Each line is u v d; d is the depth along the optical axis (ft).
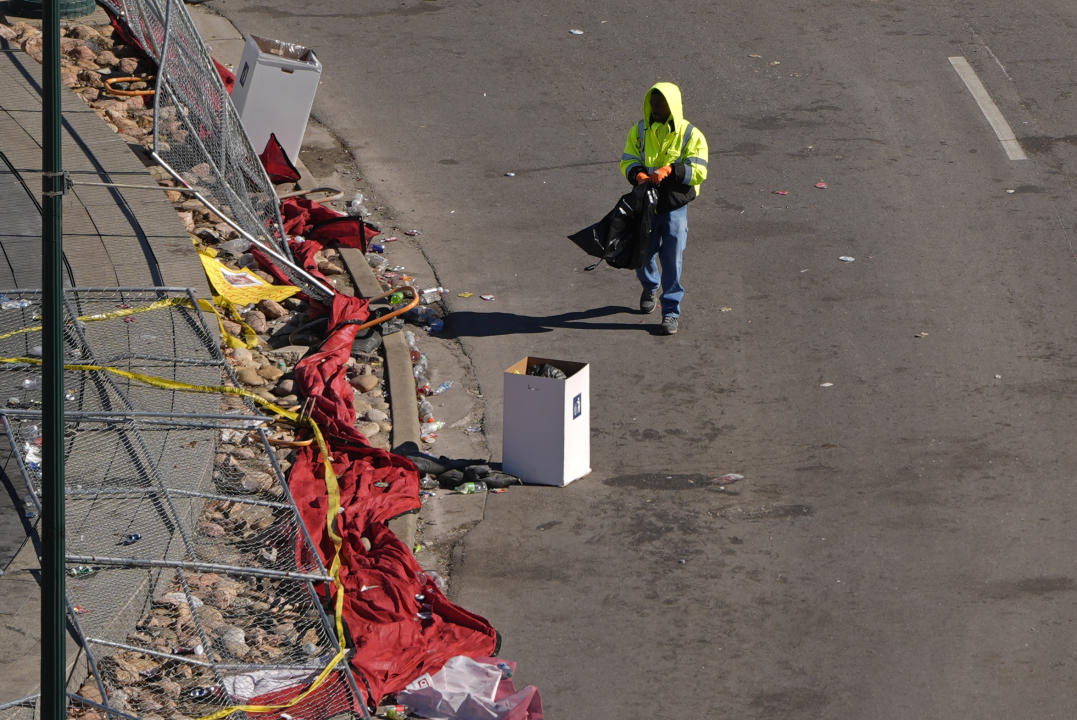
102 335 116.16
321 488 105.19
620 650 92.02
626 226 129.29
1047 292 142.31
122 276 125.59
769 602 96.89
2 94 162.91
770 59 203.51
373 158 173.06
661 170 128.47
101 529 91.86
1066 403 122.21
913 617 94.99
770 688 88.28
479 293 143.54
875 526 105.40
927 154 174.50
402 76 196.34
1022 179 168.04
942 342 132.98
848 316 138.21
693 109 187.42
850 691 87.92
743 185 166.91
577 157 174.40
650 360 130.93
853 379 126.93
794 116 185.37
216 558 95.14
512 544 103.71
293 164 163.73
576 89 193.57
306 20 214.90
